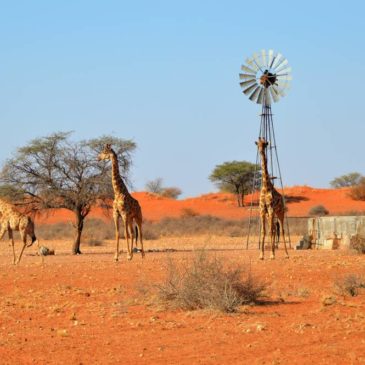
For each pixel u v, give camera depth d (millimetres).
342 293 39062
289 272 48125
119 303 37469
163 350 26656
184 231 147500
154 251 85875
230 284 34844
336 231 77500
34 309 36875
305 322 31000
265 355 25250
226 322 31641
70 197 85438
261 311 34062
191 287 35625
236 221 164750
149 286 39406
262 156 60406
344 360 24031
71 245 113062
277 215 61031
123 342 28312
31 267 57812
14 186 85938
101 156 65125
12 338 29625
